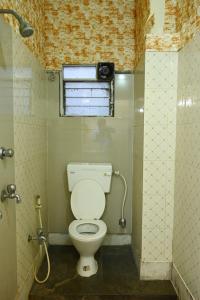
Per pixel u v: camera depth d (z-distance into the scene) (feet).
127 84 7.73
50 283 5.99
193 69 4.83
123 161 7.89
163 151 5.96
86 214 7.20
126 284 6.00
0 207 3.96
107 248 7.82
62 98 7.84
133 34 7.65
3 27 4.09
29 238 5.77
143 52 6.07
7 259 4.30
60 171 7.91
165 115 5.88
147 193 6.07
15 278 4.75
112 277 6.26
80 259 6.44
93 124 7.82
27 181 5.64
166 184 6.04
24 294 5.34
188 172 5.09
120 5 7.63
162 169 6.00
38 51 6.72
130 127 7.80
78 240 5.91
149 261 6.18
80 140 7.85
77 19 7.64
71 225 6.62
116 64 7.70
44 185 7.47
